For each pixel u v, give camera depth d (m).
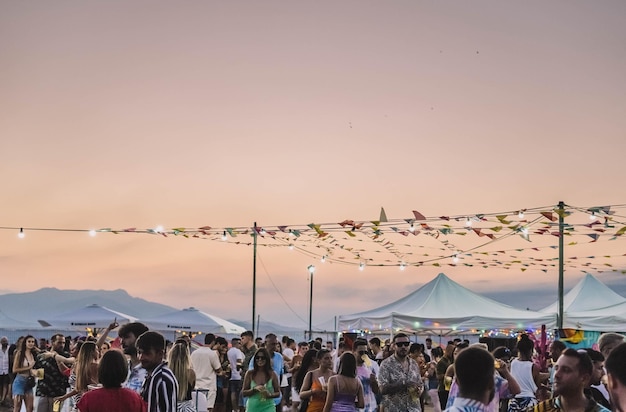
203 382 14.86
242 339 16.70
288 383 18.78
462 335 25.14
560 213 14.74
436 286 22.69
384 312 22.50
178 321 28.48
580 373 4.90
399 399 10.30
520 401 9.29
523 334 9.62
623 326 18.88
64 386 12.81
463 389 3.98
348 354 9.38
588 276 23.20
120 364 5.85
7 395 17.88
